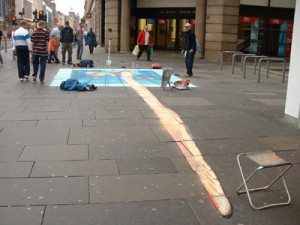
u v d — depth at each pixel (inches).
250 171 192.4
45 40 437.1
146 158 205.3
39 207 149.3
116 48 1053.2
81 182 172.7
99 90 404.8
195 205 156.0
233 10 848.3
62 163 193.9
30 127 254.8
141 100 356.2
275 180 169.2
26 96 358.9
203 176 184.9
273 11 909.8
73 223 138.8
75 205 151.9
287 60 886.4
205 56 876.0
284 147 230.8
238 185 176.2
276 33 929.5
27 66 458.3
